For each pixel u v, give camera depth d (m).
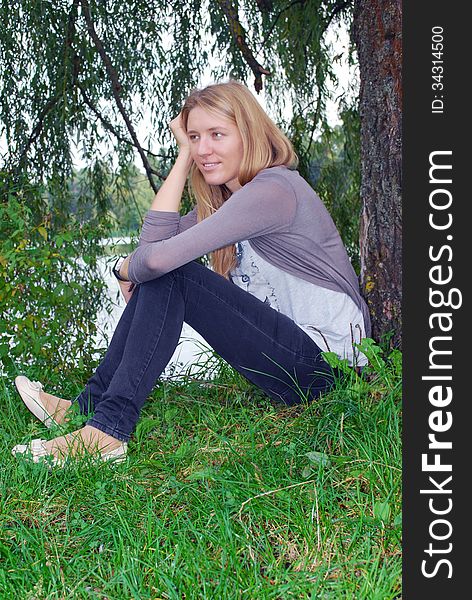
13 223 3.46
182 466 2.27
